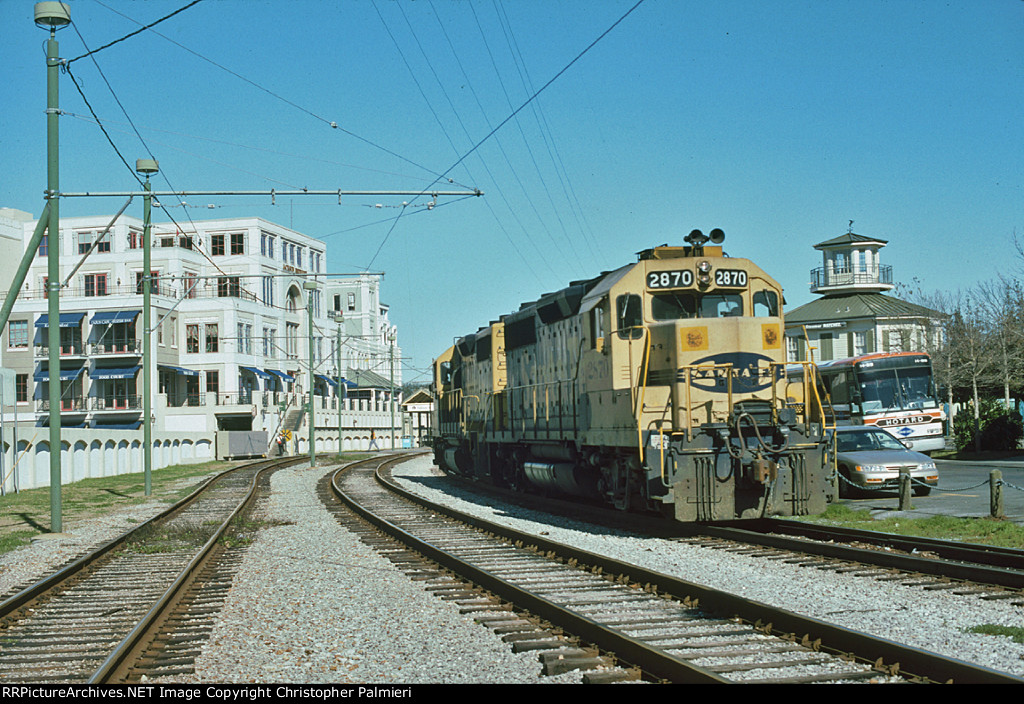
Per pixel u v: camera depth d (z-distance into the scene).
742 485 14.77
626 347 15.69
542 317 20.61
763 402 15.09
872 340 52.34
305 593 11.19
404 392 110.81
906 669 6.89
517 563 12.88
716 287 15.57
